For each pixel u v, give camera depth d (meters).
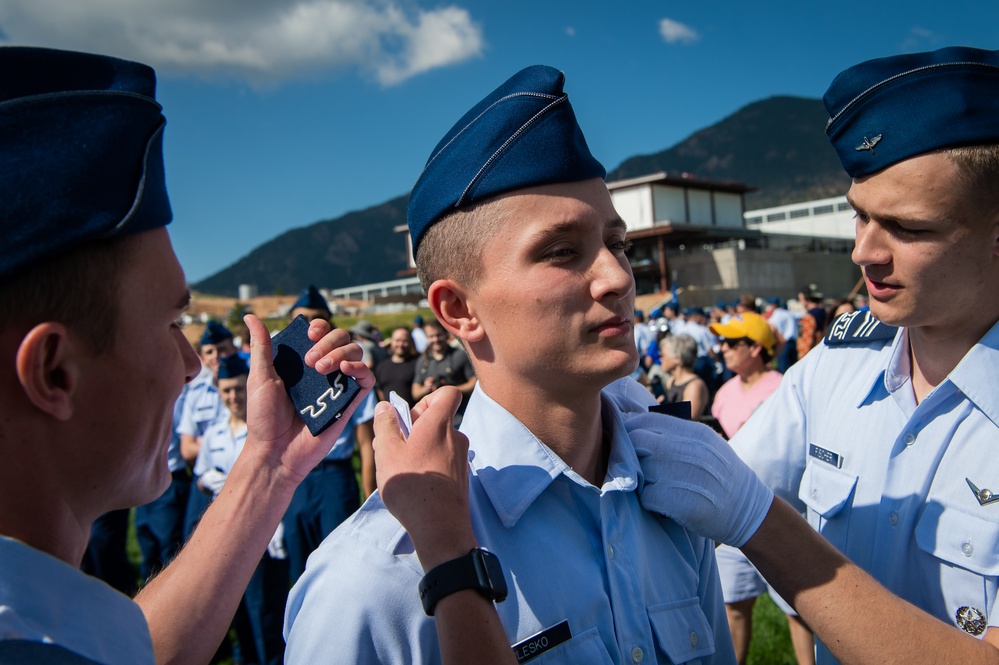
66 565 0.80
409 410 1.21
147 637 0.90
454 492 1.03
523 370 1.19
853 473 1.65
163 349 0.90
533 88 1.15
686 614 1.31
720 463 1.30
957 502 1.45
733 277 48.34
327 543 1.17
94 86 0.86
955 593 1.43
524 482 1.19
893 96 1.34
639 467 1.28
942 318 1.42
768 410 1.94
